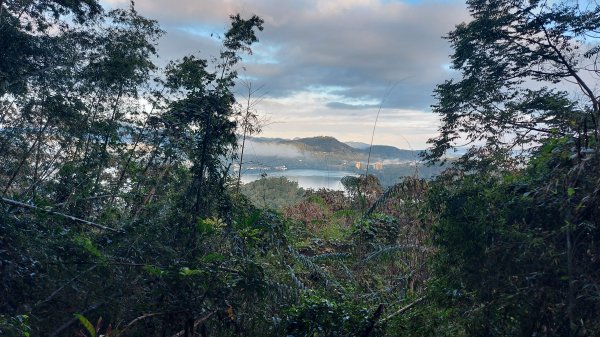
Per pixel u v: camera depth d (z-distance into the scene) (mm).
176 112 4879
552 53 11414
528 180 3135
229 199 4715
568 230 2586
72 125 7992
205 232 3965
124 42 8547
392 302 4645
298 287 4438
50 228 4020
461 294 3143
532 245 2752
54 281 3564
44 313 3475
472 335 3027
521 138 9305
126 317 3654
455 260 3264
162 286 3555
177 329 3770
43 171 8070
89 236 4316
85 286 3611
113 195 5387
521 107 11031
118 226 4277
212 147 4789
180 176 4887
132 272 3797
